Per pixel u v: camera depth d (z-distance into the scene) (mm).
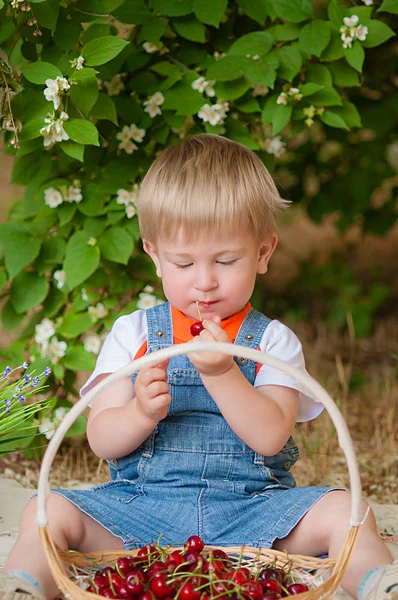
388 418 3191
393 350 4098
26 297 2766
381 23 2656
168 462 1927
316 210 4156
